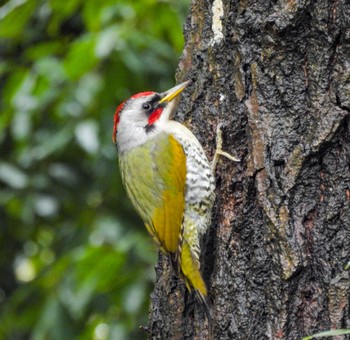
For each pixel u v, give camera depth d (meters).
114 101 17.34
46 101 16.91
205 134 10.51
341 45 8.99
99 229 17.86
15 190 19.28
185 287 10.20
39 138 18.41
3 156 20.44
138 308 16.03
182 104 11.02
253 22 9.59
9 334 19.20
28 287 17.80
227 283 9.48
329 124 8.93
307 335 8.71
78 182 19.62
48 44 17.31
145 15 16.75
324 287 8.73
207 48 10.50
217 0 10.40
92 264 16.02
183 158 10.66
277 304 8.88
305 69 9.34
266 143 9.34
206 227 10.23
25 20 16.58
